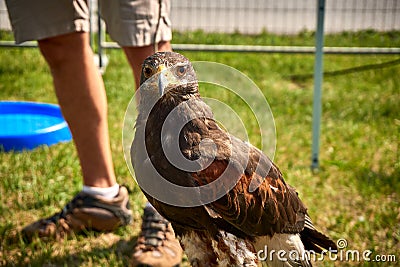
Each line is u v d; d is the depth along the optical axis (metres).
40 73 8.61
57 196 4.98
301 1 13.16
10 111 6.99
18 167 5.52
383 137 6.37
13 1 3.89
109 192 4.46
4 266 4.08
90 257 4.18
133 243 4.41
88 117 4.21
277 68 8.98
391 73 8.67
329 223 4.62
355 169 5.58
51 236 4.41
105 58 8.75
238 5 12.91
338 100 7.60
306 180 5.34
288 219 3.34
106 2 4.02
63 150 5.95
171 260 4.09
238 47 9.14
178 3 12.53
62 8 3.85
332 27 11.55
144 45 4.01
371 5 12.27
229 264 3.28
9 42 9.05
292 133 6.50
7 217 4.70
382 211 4.76
